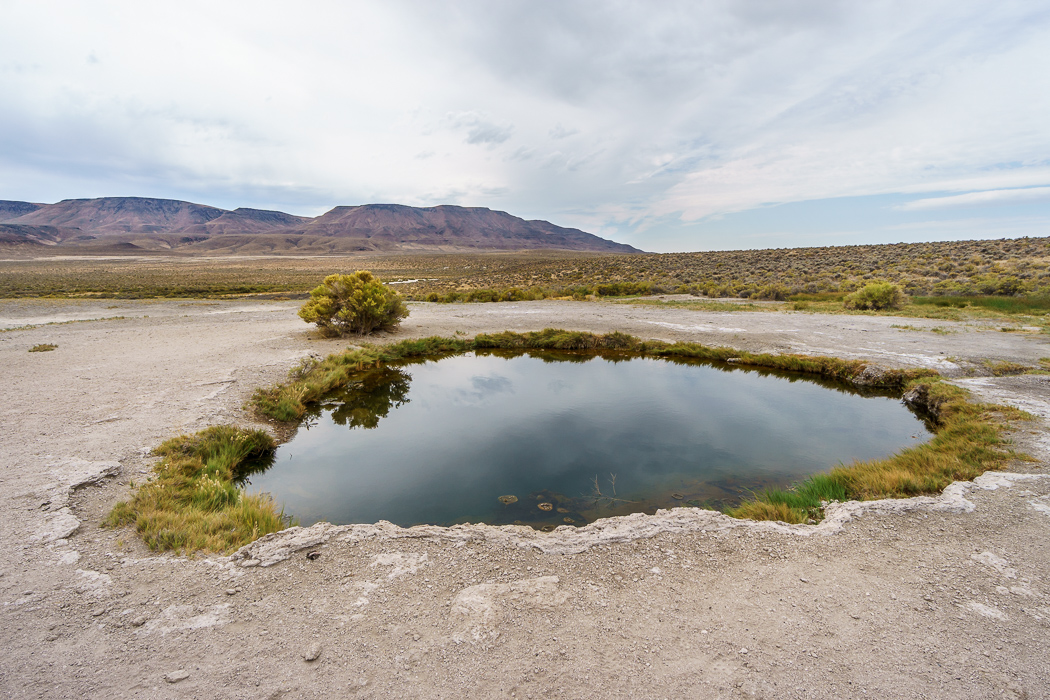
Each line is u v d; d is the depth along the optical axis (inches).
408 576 146.9
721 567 151.3
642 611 129.6
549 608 130.9
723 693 101.3
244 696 100.9
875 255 1749.5
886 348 548.7
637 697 100.6
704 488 252.1
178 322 813.9
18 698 99.7
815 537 169.6
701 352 593.3
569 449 312.0
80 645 116.0
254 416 344.2
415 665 110.2
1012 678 104.0
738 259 2076.8
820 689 102.1
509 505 235.3
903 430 339.6
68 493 200.4
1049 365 438.6
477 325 809.5
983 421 298.0
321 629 122.9
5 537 166.1
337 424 367.6
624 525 178.4
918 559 153.9
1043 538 163.6
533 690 102.7
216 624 124.6
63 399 341.7
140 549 162.7
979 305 917.2
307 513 227.5
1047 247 1401.3
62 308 1053.8
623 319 853.2
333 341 641.0
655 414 384.2
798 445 313.1
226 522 184.9
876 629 121.0
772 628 122.2
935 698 99.4
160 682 104.7
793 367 521.3
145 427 288.0
